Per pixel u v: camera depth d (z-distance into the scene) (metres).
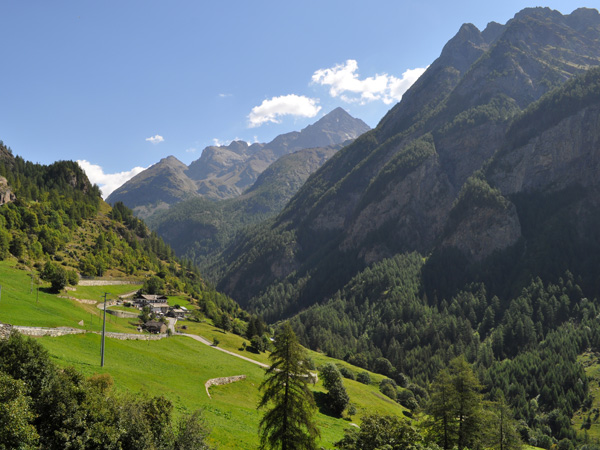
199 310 182.88
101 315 113.94
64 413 37.44
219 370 92.75
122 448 38.59
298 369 44.19
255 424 64.75
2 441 31.88
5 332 63.47
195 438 42.41
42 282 123.62
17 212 186.88
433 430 69.50
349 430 55.97
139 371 71.50
